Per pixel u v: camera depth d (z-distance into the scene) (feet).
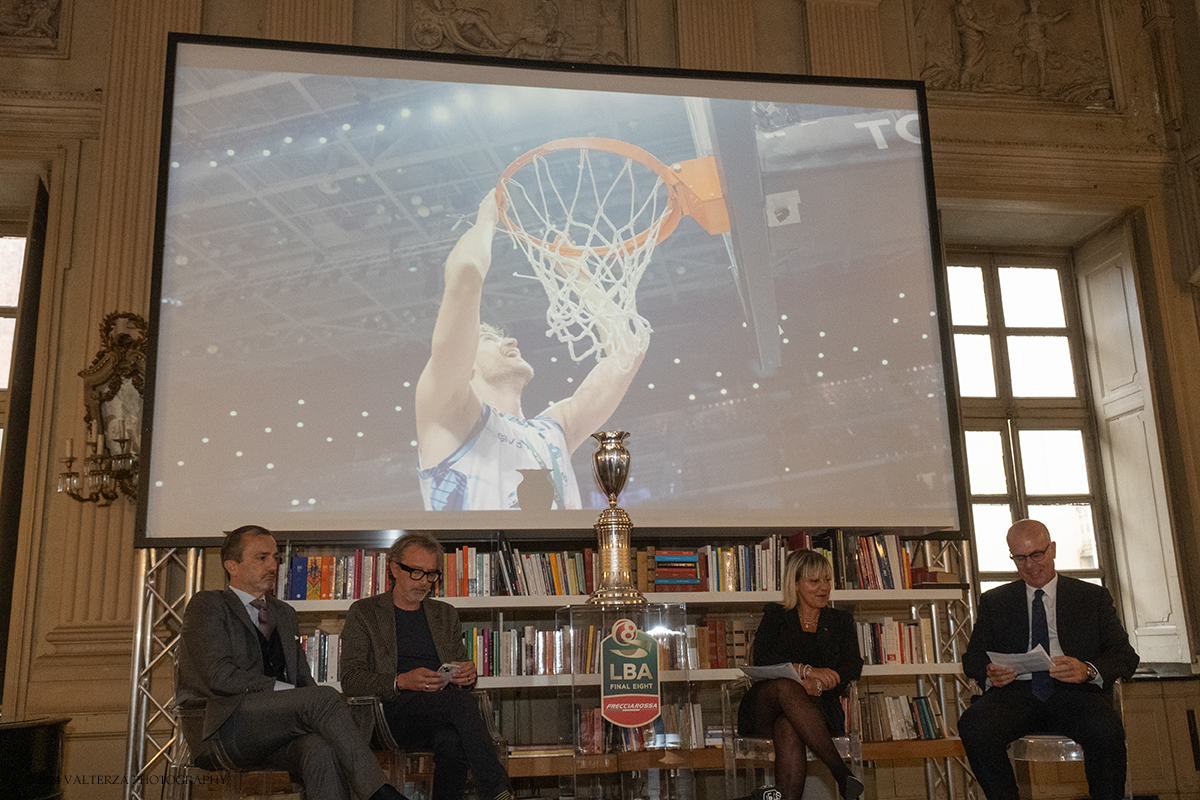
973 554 16.47
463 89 15.79
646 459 14.92
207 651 8.66
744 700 10.57
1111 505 19.77
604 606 9.64
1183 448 18.30
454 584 13.47
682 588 13.94
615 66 16.20
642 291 15.56
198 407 13.91
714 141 16.35
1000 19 19.88
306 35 16.74
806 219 16.28
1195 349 18.86
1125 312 19.66
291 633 9.75
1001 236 20.67
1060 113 19.54
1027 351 20.67
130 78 16.25
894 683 16.14
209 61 15.05
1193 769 16.58
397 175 15.28
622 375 15.17
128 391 14.66
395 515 14.07
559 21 18.07
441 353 14.75
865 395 15.72
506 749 10.39
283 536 13.97
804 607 11.59
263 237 14.64
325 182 15.03
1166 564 18.33
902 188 16.70
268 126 15.03
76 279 15.78
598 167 15.92
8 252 17.80
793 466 15.26
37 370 15.31
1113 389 19.89
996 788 10.16
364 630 10.32
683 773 9.39
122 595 14.53
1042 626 10.94
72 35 16.62
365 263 14.85
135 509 14.65
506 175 15.60
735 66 18.12
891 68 19.11
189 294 14.21
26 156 16.12
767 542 14.51
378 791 8.20
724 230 16.02
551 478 14.58
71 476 14.26
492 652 13.20
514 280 15.24
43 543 14.85
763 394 15.47
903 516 15.38
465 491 14.32
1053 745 10.51
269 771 8.77
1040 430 20.29
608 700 9.42
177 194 14.49
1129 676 10.26
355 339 14.56
